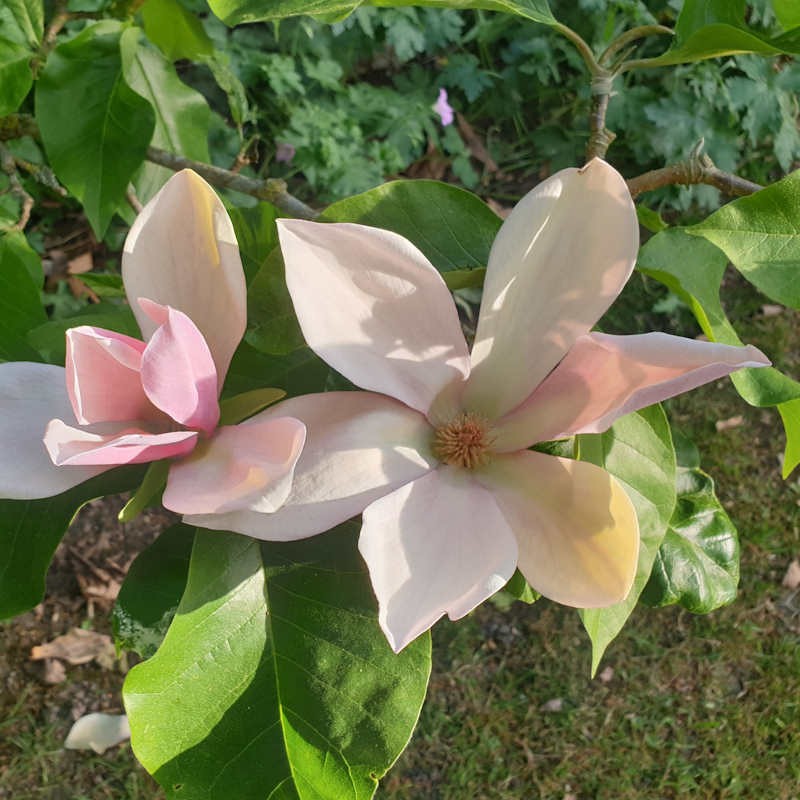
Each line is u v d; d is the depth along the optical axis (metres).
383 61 1.69
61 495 0.39
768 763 1.21
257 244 0.42
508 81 1.64
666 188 1.53
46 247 1.39
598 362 0.34
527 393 0.35
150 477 0.33
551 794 1.16
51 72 0.56
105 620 1.21
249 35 1.53
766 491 1.39
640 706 1.22
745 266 0.39
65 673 1.17
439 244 0.40
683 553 0.53
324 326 0.32
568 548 0.33
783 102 1.53
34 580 0.38
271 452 0.30
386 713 0.35
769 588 1.33
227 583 0.35
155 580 0.39
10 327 0.44
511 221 0.33
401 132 1.53
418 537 0.32
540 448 0.36
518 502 0.34
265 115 1.51
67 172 0.58
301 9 0.37
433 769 1.16
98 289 0.52
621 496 0.32
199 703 0.34
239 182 0.53
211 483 0.30
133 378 0.31
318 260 0.31
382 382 0.33
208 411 0.31
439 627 1.24
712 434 1.42
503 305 0.35
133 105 0.57
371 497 0.32
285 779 0.34
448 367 0.34
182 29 0.68
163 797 1.10
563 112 1.64
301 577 0.36
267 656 0.35
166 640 0.34
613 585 0.32
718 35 0.42
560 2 1.62
